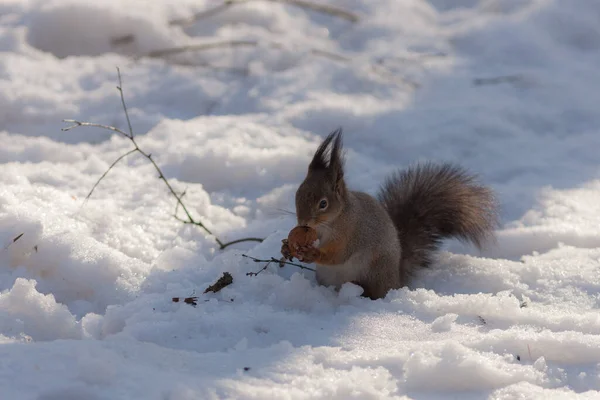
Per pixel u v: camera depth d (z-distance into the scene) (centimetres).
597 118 1558
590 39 1889
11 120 1392
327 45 1841
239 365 617
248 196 1202
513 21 1922
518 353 655
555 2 1958
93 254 862
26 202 1002
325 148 907
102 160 1263
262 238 1024
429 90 1659
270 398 550
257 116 1466
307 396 559
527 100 1620
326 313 799
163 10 1848
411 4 2027
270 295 819
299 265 915
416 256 1024
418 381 598
